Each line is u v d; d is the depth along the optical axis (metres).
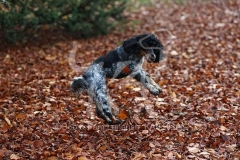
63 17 10.60
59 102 7.87
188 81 8.59
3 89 8.24
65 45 10.28
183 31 11.22
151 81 7.22
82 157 6.70
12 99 7.96
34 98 8.01
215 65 9.20
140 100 7.93
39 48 10.09
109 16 11.19
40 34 10.77
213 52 9.82
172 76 8.81
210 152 6.79
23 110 7.66
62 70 9.04
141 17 12.82
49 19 10.02
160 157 6.70
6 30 9.74
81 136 7.11
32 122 7.34
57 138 7.07
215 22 11.99
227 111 7.59
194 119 7.43
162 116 7.51
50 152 6.79
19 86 8.38
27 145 6.93
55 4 10.04
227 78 8.62
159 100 7.91
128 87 8.34
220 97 7.98
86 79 7.12
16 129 7.20
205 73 8.82
